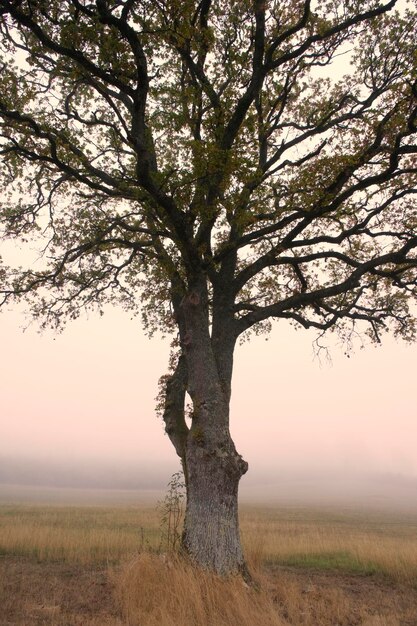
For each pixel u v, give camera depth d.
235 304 12.50
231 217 11.31
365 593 11.10
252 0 11.27
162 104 12.92
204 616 7.84
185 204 10.55
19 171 13.59
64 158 11.17
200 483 10.30
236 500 10.44
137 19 9.34
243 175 9.70
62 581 11.07
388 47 12.64
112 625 7.74
